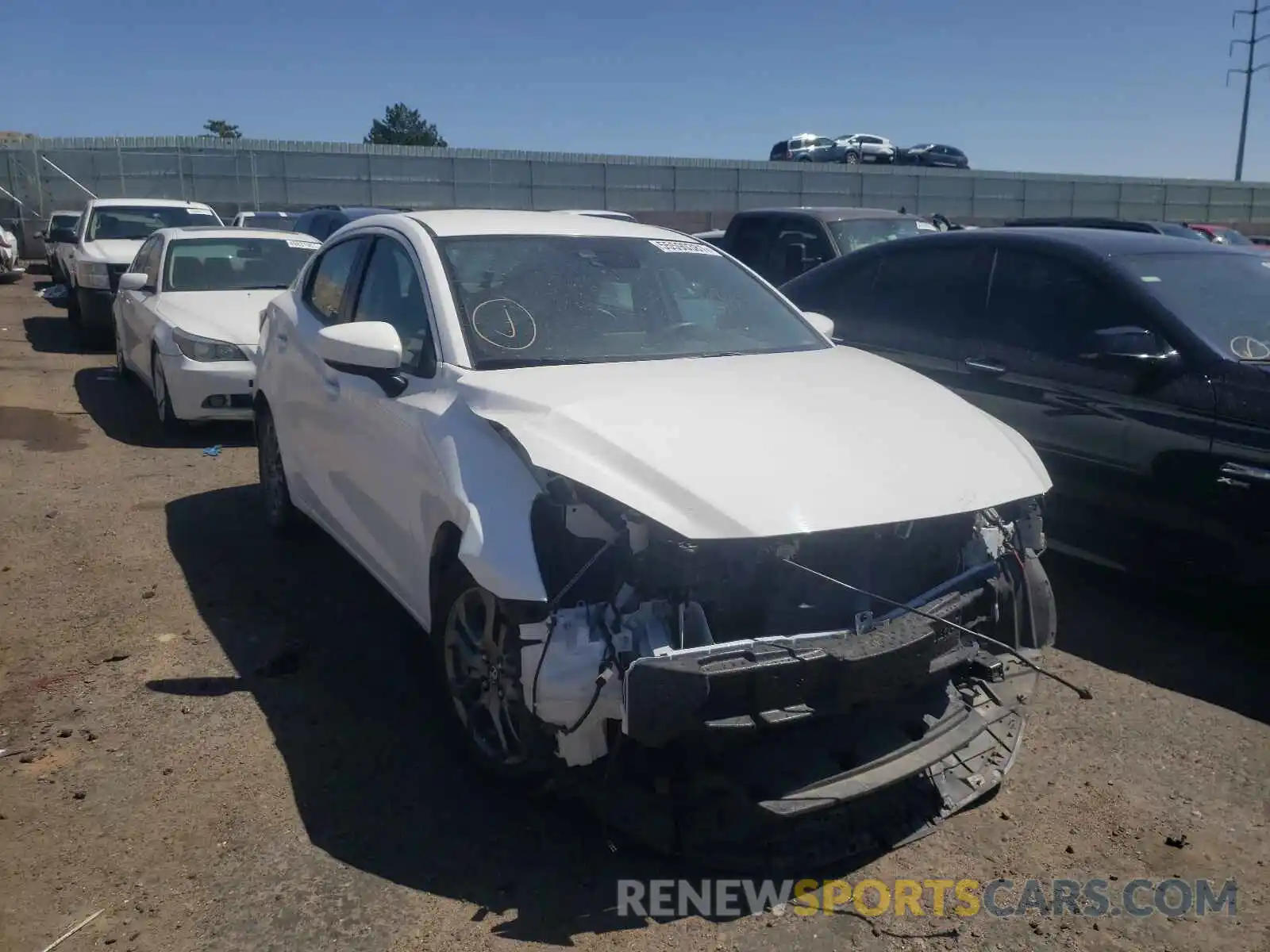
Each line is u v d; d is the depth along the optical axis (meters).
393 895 3.04
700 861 3.17
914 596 3.41
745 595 3.14
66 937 2.86
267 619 4.93
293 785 3.58
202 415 8.23
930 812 3.40
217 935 2.87
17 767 3.66
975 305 5.86
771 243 11.67
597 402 3.41
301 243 10.26
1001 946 2.90
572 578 3.08
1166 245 5.59
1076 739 3.99
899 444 3.44
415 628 4.84
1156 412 4.81
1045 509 5.33
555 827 3.38
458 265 4.21
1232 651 4.76
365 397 4.29
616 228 4.85
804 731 3.29
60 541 5.95
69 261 16.81
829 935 2.92
